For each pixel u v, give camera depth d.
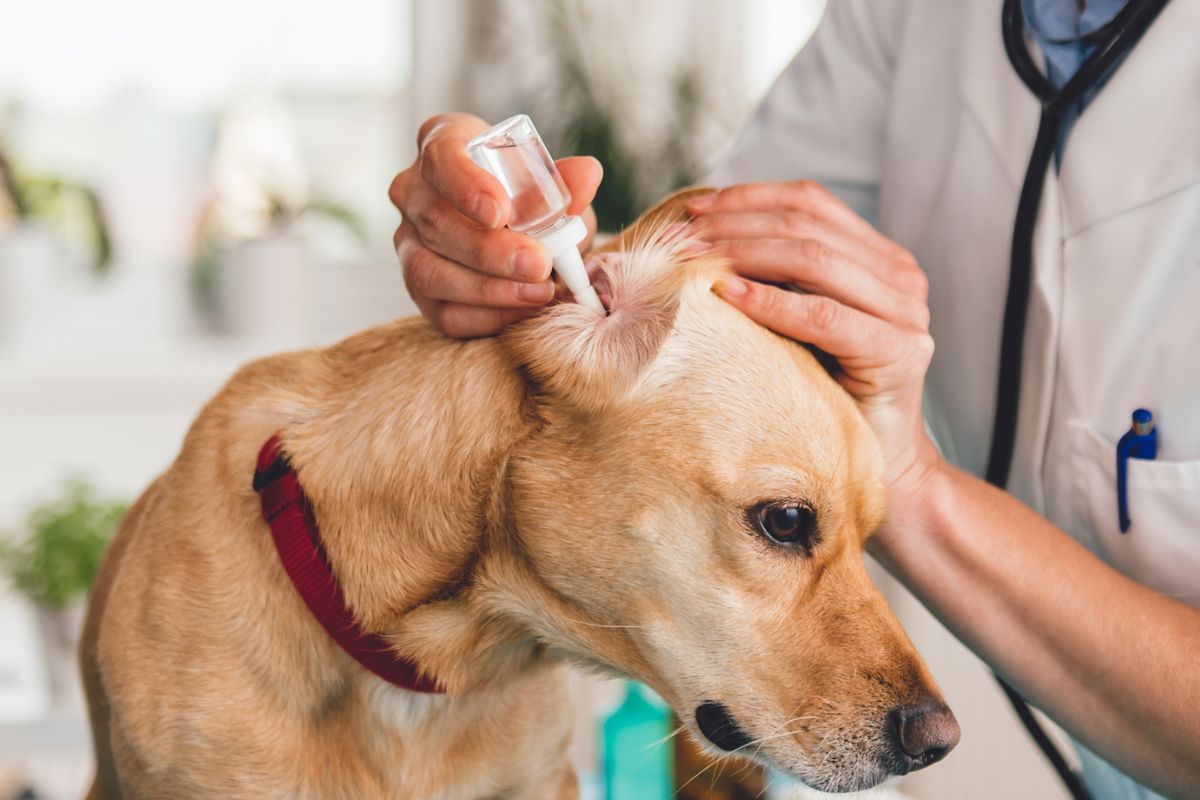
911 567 0.96
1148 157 0.97
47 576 1.82
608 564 0.89
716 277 0.92
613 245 1.02
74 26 2.38
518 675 1.00
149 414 2.40
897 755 0.88
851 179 1.26
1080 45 1.01
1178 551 0.95
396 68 2.56
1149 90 0.97
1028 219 1.00
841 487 0.88
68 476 2.34
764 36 2.65
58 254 2.46
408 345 0.97
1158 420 0.95
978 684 2.05
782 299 0.90
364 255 2.63
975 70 1.08
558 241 0.87
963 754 2.05
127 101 2.45
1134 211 0.97
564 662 1.02
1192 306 0.93
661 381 0.89
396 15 2.54
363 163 2.59
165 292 2.54
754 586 0.88
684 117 2.50
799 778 0.89
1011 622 0.93
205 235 2.54
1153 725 0.90
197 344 2.48
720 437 0.87
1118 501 0.97
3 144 2.40
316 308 2.60
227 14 2.45
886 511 0.94
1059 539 0.95
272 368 1.02
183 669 0.91
